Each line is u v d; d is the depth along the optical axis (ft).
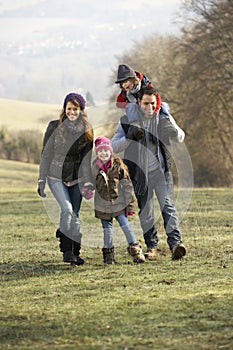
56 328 38.04
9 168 384.68
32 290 49.11
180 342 34.32
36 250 70.03
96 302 43.80
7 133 402.31
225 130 251.39
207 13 236.22
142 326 37.47
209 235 73.77
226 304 41.19
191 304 41.57
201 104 245.65
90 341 35.27
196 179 258.78
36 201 149.69
